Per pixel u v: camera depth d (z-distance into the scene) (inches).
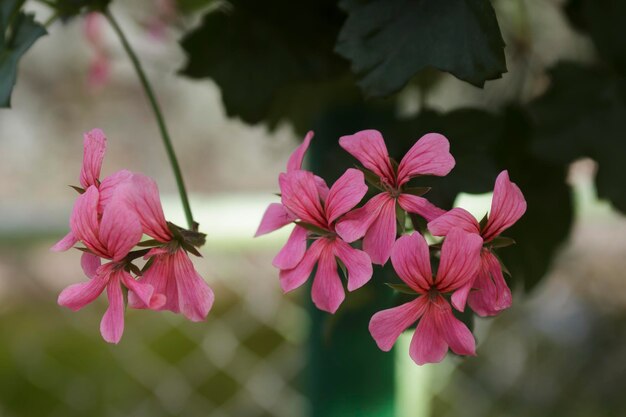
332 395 34.0
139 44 40.9
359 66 28.8
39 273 70.3
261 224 28.4
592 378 68.1
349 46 28.9
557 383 67.3
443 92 35.2
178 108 87.9
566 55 36.1
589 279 69.8
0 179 92.6
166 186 91.3
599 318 69.5
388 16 28.9
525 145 33.0
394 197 27.2
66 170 94.2
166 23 37.0
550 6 36.2
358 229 27.0
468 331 26.7
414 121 31.6
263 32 33.0
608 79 32.4
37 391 61.0
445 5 28.6
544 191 32.9
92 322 63.7
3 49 30.5
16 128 92.7
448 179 30.6
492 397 65.6
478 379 65.6
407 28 28.7
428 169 27.0
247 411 62.9
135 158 92.0
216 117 85.7
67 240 27.7
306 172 27.2
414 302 26.8
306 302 34.2
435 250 27.6
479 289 27.0
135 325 63.3
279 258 27.5
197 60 33.4
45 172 93.7
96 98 87.7
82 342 63.2
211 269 65.2
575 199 33.0
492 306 27.0
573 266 69.3
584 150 32.1
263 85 33.2
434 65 28.5
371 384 33.9
